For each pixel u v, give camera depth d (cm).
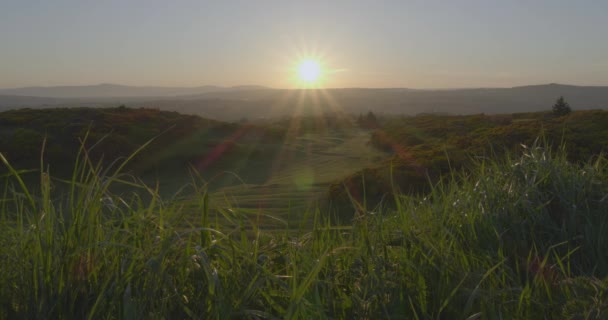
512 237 252
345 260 230
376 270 204
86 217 181
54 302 157
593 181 305
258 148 3672
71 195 179
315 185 1925
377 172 1440
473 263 216
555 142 1512
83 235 176
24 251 175
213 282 161
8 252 178
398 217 262
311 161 3325
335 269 222
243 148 3578
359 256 224
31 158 2552
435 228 249
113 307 156
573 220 258
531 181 295
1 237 185
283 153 3669
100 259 177
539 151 354
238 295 178
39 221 172
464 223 261
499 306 179
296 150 3850
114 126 3312
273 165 3209
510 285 209
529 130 1866
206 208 202
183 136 3559
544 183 303
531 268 223
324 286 194
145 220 197
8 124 3186
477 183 304
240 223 213
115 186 795
